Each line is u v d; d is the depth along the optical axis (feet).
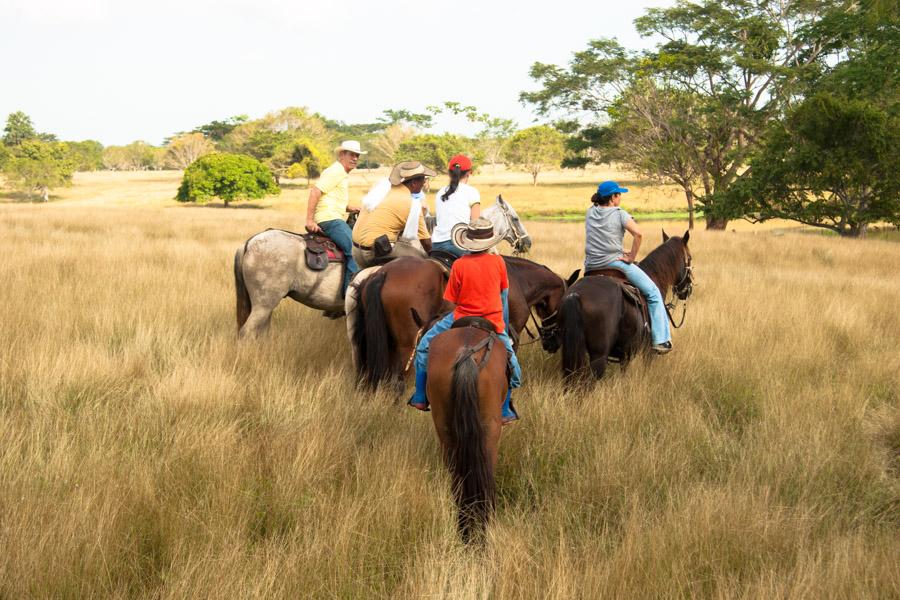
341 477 15.46
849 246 65.46
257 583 11.06
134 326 26.63
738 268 48.24
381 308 18.89
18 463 14.64
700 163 135.64
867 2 40.88
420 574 11.61
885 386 23.35
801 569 11.66
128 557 11.96
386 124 483.10
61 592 10.84
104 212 101.96
